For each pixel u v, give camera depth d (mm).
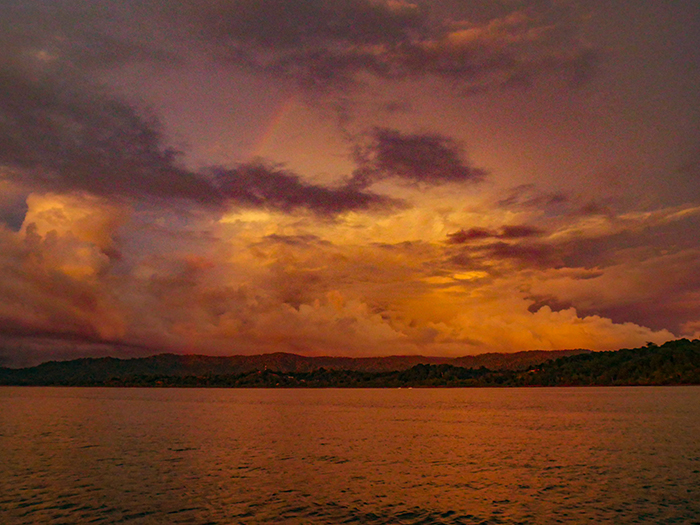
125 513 38750
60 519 37344
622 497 43031
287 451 71688
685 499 42125
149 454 68688
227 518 37531
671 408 146125
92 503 41625
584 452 68062
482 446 76312
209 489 46562
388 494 44719
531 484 48531
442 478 51688
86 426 112562
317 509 40000
